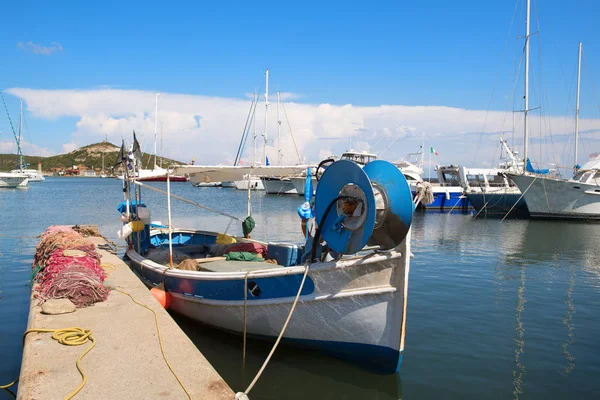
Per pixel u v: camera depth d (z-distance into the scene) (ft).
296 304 20.79
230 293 22.85
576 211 94.27
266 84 116.26
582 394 19.39
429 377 20.90
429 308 31.58
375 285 19.26
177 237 42.39
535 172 111.65
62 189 222.07
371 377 20.74
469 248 59.26
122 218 36.19
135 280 27.17
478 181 134.41
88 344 16.88
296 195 189.16
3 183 207.21
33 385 13.53
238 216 100.01
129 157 34.42
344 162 19.03
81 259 24.57
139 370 14.82
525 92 101.65
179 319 27.40
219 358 22.40
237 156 85.05
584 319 29.30
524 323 28.48
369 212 17.58
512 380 20.65
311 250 20.99
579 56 110.42
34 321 19.17
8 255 48.49
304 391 19.39
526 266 46.98
